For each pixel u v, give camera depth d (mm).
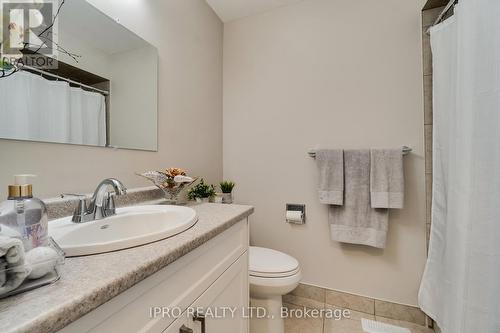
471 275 849
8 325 279
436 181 1215
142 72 1141
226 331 828
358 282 1540
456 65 1025
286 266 1233
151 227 872
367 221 1442
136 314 462
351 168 1482
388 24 1485
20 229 454
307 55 1694
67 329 339
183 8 1459
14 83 682
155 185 1119
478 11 839
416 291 1421
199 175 1625
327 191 1505
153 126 1205
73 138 840
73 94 842
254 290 1212
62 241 603
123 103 1038
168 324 543
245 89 1892
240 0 1711
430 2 1327
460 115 944
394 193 1370
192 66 1548
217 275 768
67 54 822
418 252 1417
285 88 1760
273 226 1783
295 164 1725
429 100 1379
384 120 1492
